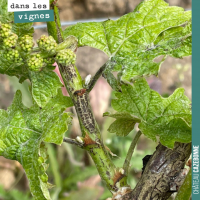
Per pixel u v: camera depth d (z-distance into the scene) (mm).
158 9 375
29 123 373
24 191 855
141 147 898
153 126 370
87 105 362
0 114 379
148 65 351
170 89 1104
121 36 370
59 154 861
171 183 358
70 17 1142
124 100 384
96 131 364
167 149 361
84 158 890
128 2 1122
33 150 365
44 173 352
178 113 376
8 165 877
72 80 359
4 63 377
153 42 362
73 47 354
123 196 364
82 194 699
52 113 370
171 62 1151
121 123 384
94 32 375
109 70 360
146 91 383
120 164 805
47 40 341
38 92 362
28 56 345
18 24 365
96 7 1134
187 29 352
